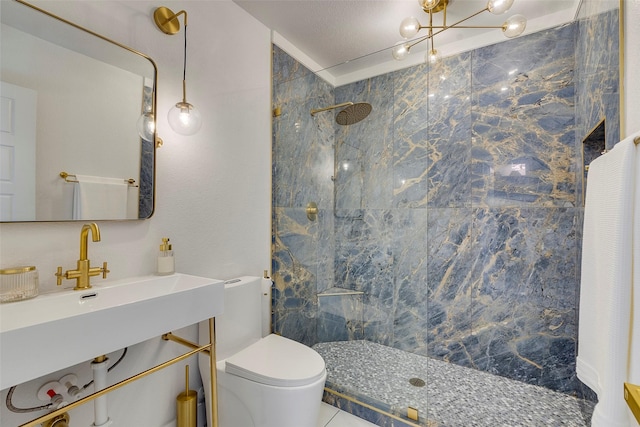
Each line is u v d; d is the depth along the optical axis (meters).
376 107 2.49
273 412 1.27
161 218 1.40
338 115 2.59
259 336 1.71
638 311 0.79
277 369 1.35
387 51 2.29
